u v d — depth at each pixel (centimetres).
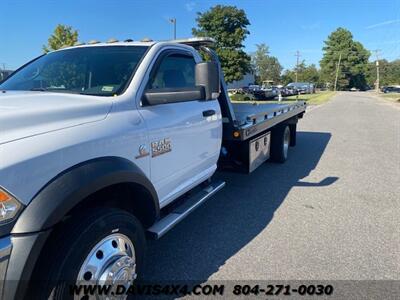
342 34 11650
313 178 695
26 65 391
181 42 448
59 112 242
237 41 5206
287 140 837
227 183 657
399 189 627
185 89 308
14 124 217
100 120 263
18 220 199
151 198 305
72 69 340
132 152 285
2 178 194
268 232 447
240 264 369
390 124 1620
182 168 370
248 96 3419
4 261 195
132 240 274
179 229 454
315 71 12531
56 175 219
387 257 385
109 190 277
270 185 647
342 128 1472
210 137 429
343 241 423
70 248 225
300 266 366
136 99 303
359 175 719
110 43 374
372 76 13000
